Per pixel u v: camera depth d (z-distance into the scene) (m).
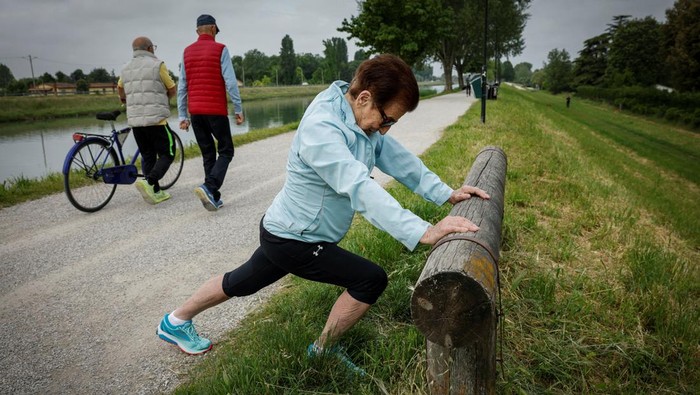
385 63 1.68
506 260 3.40
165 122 5.25
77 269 3.63
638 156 21.22
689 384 2.34
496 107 18.25
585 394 2.18
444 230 1.61
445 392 1.73
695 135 30.95
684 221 8.36
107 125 29.92
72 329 2.81
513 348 2.42
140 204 5.40
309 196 1.81
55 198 5.69
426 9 31.84
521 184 5.75
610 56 80.19
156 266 3.66
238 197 5.63
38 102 45.00
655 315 2.83
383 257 3.20
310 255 1.90
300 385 2.02
